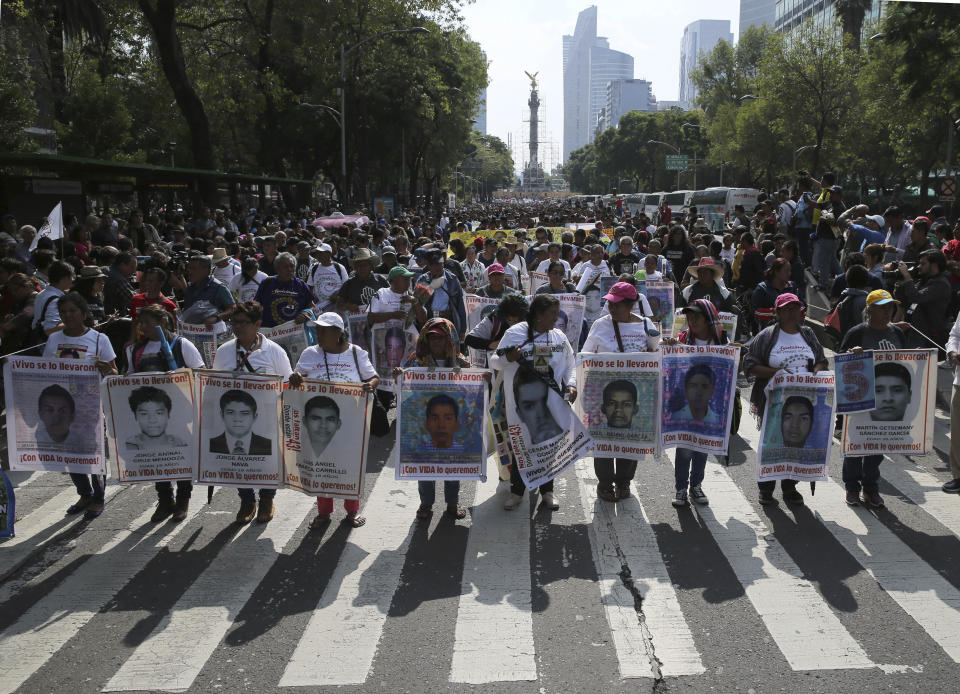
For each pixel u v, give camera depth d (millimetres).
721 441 6668
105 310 9930
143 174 26359
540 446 6535
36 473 8070
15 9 27641
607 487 7078
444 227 30484
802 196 17922
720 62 81562
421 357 6707
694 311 6746
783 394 6621
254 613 5203
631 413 6836
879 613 5082
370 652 4715
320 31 34125
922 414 6730
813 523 6508
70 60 40094
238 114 45406
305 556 6043
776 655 4629
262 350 6594
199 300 9203
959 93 26578
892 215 12891
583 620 5047
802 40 51438
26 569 5906
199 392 6461
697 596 5336
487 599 5332
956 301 11094
